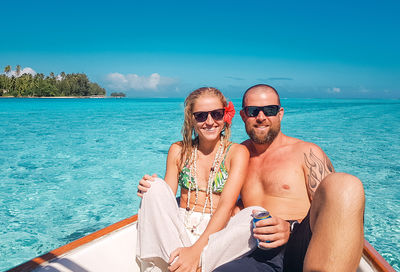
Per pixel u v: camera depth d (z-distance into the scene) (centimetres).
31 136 1107
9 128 1318
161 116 2108
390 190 527
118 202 488
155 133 1219
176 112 2564
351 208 118
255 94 213
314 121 1753
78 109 2845
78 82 10462
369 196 500
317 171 198
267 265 161
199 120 210
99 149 894
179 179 231
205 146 221
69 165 706
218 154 215
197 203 218
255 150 232
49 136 1111
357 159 761
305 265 126
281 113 221
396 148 908
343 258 116
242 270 156
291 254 163
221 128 216
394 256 319
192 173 220
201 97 209
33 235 376
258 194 215
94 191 538
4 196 506
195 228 206
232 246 165
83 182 586
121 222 200
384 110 2956
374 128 1410
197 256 169
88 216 435
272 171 210
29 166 691
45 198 501
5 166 688
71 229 394
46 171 652
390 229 384
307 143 213
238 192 205
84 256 163
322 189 129
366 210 445
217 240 167
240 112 228
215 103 209
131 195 520
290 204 202
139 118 1916
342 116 2156
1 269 301
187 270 167
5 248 344
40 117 1891
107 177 618
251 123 214
